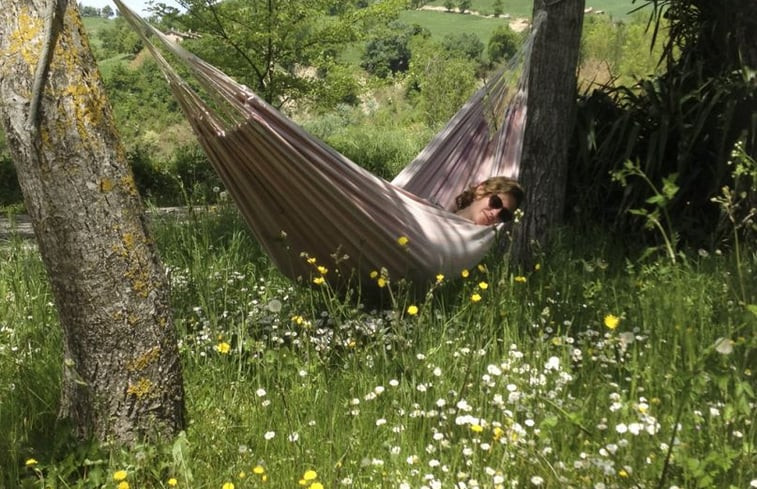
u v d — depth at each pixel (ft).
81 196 11.10
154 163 55.72
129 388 11.55
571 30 22.86
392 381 12.01
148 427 11.67
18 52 10.91
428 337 14.14
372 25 57.98
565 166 23.53
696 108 25.27
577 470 9.74
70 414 11.89
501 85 20.67
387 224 15.79
